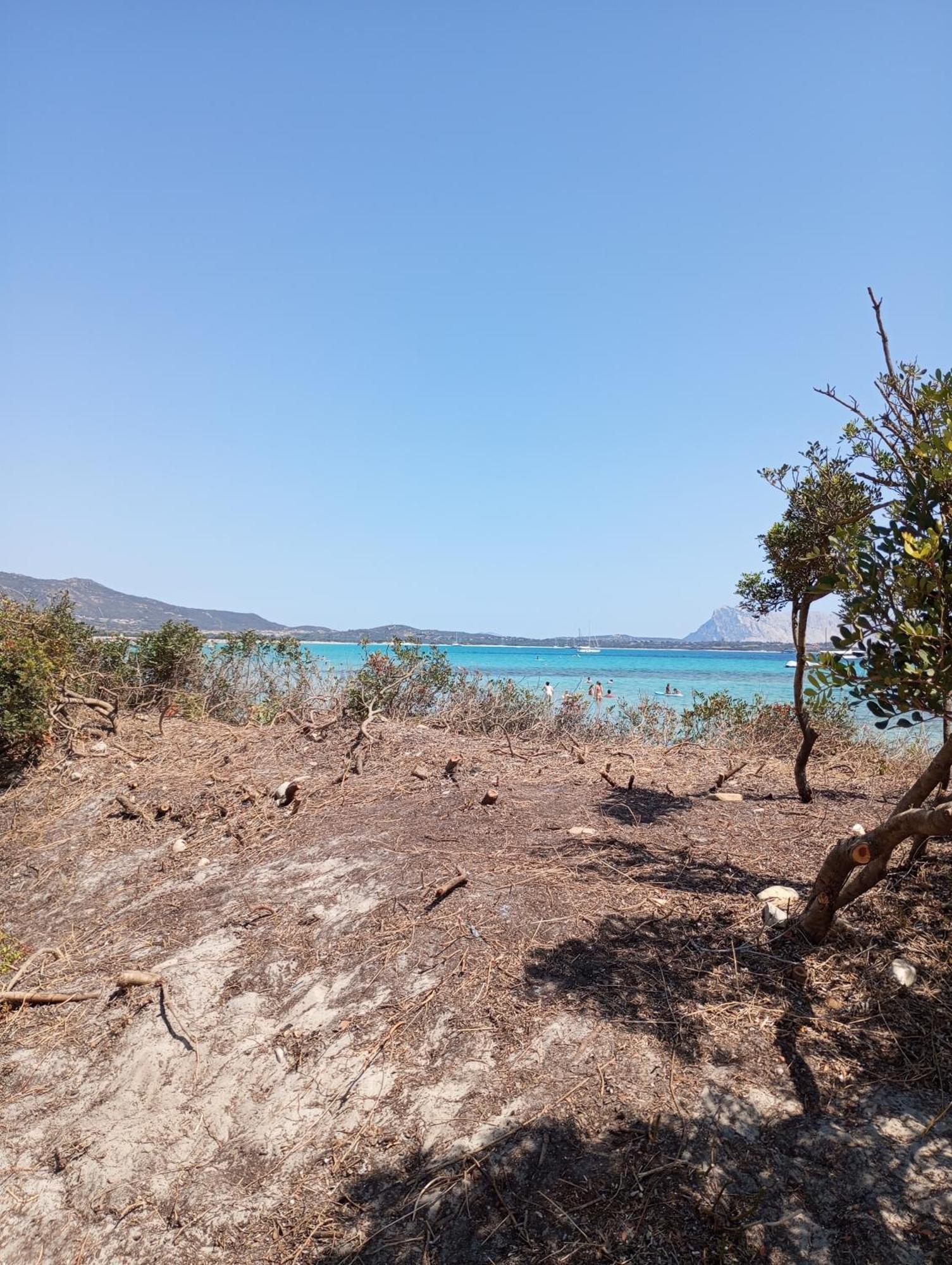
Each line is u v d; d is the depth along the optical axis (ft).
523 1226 9.37
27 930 19.39
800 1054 11.35
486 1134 10.57
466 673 38.50
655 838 18.81
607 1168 9.85
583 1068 11.35
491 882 16.35
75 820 24.29
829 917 13.41
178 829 22.67
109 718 31.55
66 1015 15.14
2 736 27.55
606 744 32.78
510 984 13.20
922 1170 9.36
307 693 37.19
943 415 11.76
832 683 11.84
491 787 23.02
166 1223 10.57
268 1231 10.12
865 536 12.62
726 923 14.61
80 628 39.65
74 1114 12.73
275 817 22.29
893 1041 11.52
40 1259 10.50
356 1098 11.67
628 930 14.52
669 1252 8.82
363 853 18.53
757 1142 9.95
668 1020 12.10
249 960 15.25
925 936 13.78
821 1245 8.68
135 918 18.35
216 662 41.83
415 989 13.51
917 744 30.48
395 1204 10.01
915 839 15.85
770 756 29.89
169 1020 13.92
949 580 10.65
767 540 19.45
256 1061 12.82
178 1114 12.20
